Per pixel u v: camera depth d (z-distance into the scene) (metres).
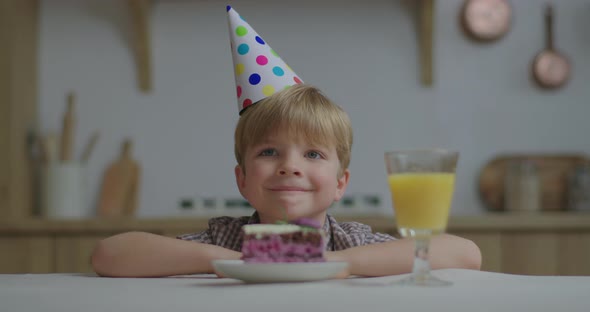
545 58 2.68
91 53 2.74
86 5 2.75
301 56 2.73
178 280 0.81
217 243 1.26
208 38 2.74
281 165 1.11
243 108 1.16
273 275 0.70
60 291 0.65
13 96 2.52
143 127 2.72
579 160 2.68
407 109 2.71
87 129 2.72
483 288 0.65
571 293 0.61
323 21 2.73
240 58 1.17
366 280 0.75
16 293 0.64
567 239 2.28
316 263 0.71
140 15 2.63
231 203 2.69
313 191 1.12
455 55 2.72
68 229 2.32
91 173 2.71
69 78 2.74
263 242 0.77
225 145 2.72
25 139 2.60
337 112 1.17
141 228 2.31
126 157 2.70
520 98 2.71
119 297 0.58
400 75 2.72
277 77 1.15
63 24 2.75
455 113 2.71
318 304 0.51
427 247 0.73
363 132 2.71
